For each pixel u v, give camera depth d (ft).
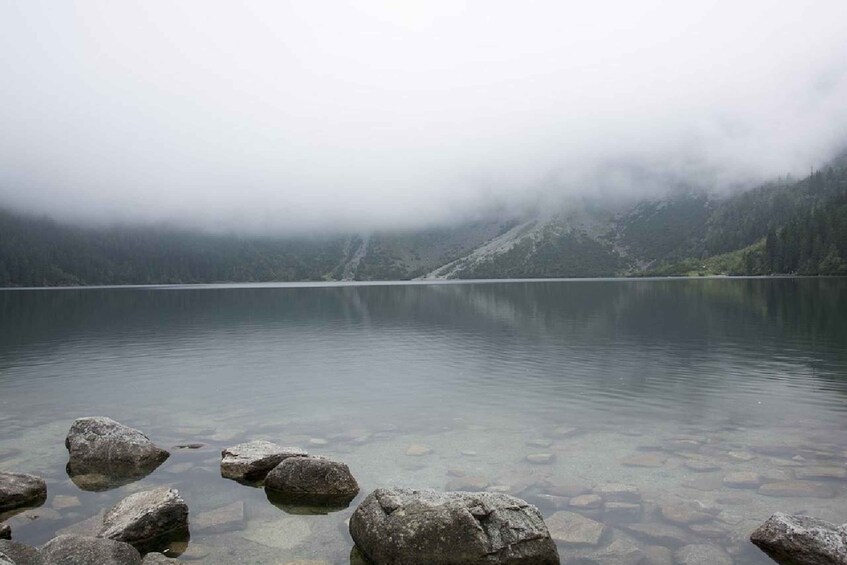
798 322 184.44
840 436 63.05
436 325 204.23
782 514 38.68
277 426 71.31
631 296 378.73
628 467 54.03
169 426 71.61
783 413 73.56
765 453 57.41
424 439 65.00
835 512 43.19
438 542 36.11
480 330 183.01
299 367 116.47
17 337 173.06
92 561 33.19
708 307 256.32
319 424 72.18
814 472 51.72
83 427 60.13
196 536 40.73
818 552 34.99
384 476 52.80
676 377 97.81
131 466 55.42
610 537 39.50
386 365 117.70
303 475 48.85
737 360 113.60
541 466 54.85
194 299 431.43
